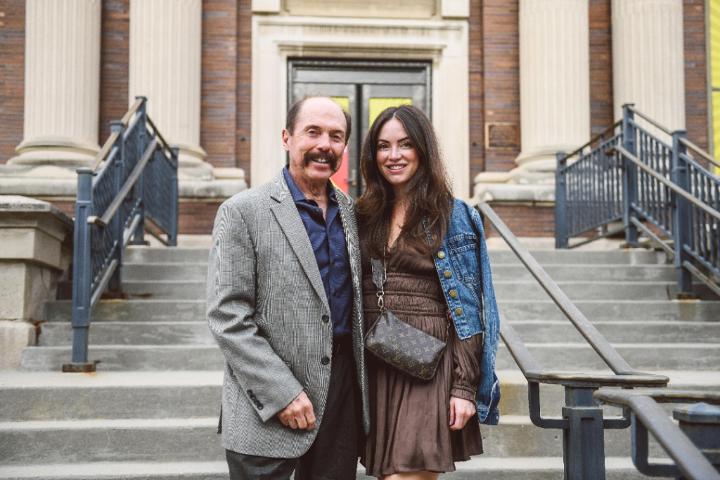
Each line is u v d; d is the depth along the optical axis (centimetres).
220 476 381
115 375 499
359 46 1133
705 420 190
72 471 383
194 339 583
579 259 762
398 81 1153
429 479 250
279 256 245
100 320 609
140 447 409
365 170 270
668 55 1094
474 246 263
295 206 253
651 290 688
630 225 806
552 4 1085
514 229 1045
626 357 564
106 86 1094
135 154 741
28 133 1030
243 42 1124
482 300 262
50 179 981
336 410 249
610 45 1155
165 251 733
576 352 549
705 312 650
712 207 684
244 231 245
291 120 260
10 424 420
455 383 249
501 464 400
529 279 712
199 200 1029
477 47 1150
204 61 1102
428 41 1141
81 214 532
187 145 1041
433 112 1146
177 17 1051
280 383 231
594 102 1147
